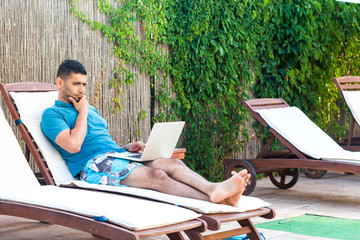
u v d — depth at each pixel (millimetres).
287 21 7887
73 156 4031
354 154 5871
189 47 6871
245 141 7703
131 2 6363
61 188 3627
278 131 5977
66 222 2957
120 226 2773
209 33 7020
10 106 4148
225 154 7457
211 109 7180
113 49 6281
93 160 3914
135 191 3410
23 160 4008
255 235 3533
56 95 4496
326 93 8539
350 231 4223
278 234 4082
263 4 7594
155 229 2785
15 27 5391
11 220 4625
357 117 6965
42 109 4262
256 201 3555
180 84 6883
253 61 7645
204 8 6914
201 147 7020
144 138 6609
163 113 6730
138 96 6523
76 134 3877
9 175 3811
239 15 7297
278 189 6707
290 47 7906
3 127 4121
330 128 8719
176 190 3461
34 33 5551
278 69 8008
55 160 3992
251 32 7504
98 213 2867
